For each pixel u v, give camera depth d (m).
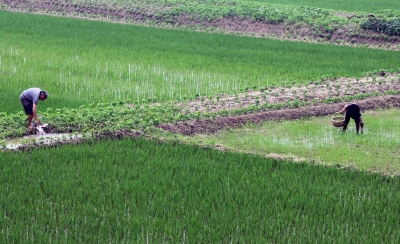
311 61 32.47
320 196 15.20
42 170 16.12
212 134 20.77
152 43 35.97
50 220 13.27
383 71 29.45
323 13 44.19
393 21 39.81
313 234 13.16
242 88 26.36
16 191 14.71
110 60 31.03
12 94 23.92
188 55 32.88
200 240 12.73
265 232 13.17
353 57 33.97
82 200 14.44
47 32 37.97
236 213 14.02
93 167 16.47
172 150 18.38
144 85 26.48
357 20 41.00
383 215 14.19
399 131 21.45
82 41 35.59
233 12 43.94
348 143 20.02
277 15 42.84
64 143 18.77
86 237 12.63
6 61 29.64
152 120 20.75
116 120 20.78
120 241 12.64
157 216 13.73
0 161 16.61
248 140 20.05
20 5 48.66
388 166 17.94
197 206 14.38
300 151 19.05
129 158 17.42
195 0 47.97
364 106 24.39
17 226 12.91
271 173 16.62
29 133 19.67
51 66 29.17
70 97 24.34
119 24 42.50
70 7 47.75
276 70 30.03
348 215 14.19
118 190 14.89
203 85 26.83
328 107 23.86
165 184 15.48
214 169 16.73
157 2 46.97
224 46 35.97
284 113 22.91
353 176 16.92
